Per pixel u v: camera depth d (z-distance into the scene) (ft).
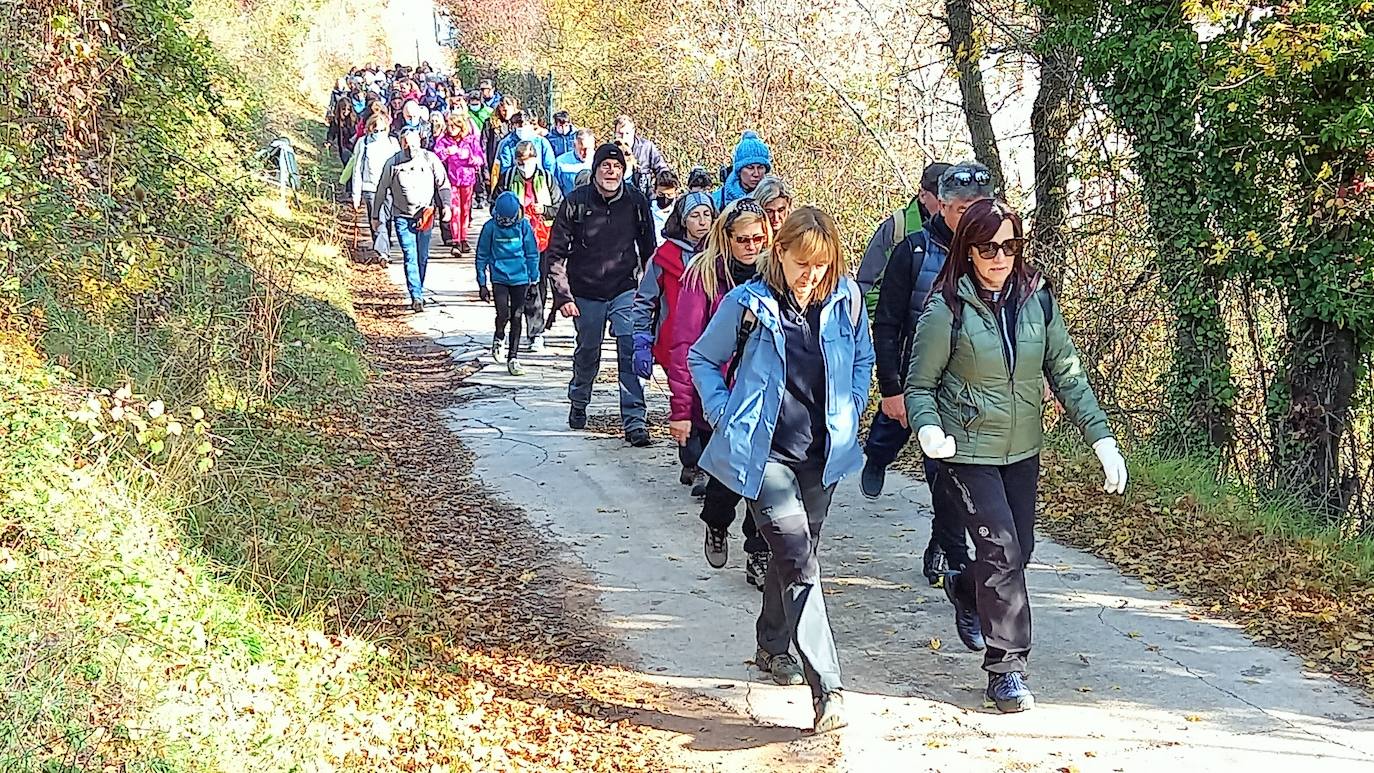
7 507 15.99
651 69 66.80
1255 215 29.73
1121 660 18.29
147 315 26.81
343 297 45.91
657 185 39.47
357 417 30.96
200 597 16.72
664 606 20.63
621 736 16.29
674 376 19.39
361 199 57.06
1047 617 19.95
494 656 18.63
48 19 26.17
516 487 27.20
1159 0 31.17
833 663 15.97
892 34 48.01
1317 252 28.84
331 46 126.93
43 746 12.45
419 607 19.71
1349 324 28.63
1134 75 31.27
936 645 18.88
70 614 14.53
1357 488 30.58
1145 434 32.86
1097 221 34.22
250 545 19.31
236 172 39.09
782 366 15.71
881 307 18.62
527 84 104.78
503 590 21.29
